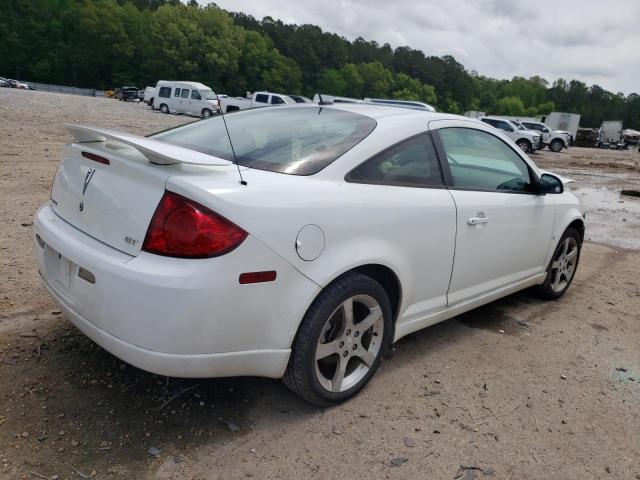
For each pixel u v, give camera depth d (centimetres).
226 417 258
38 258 272
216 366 222
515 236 375
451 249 317
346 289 254
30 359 290
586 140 5169
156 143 238
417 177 302
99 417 248
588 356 359
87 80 9475
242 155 267
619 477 241
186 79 6725
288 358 243
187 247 208
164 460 226
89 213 242
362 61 12000
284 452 238
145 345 211
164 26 8206
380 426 262
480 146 355
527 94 15525
